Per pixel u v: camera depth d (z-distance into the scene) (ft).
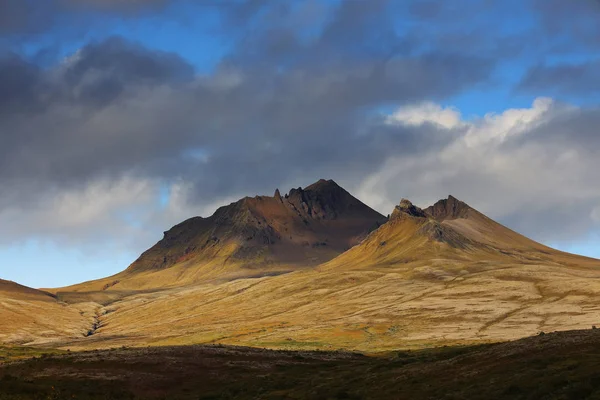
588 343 206.18
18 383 245.65
